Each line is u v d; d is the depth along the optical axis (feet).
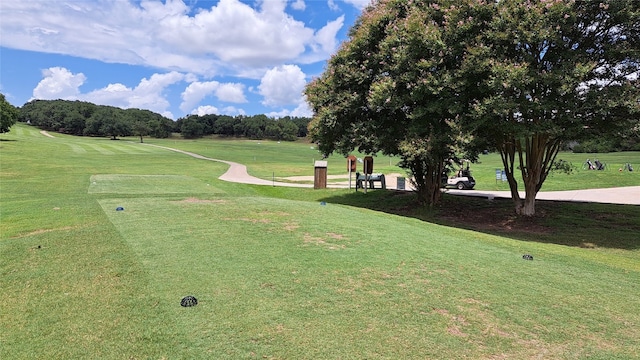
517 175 108.47
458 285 18.88
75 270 18.76
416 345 13.19
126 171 106.93
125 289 16.60
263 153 251.19
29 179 73.26
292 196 77.25
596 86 39.47
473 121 43.11
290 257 21.72
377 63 52.90
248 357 11.95
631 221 48.24
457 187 87.92
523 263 23.40
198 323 13.85
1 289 16.74
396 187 90.27
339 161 204.23
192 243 23.84
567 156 177.27
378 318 14.97
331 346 12.80
